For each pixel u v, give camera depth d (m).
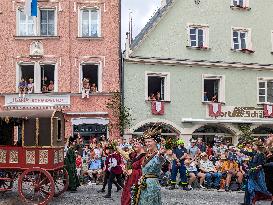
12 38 29.17
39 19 29.44
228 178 20.31
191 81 31.19
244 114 32.19
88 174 22.09
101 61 29.47
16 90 29.06
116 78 29.50
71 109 29.03
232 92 32.19
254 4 33.34
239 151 20.98
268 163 14.18
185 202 16.14
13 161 15.16
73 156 18.53
